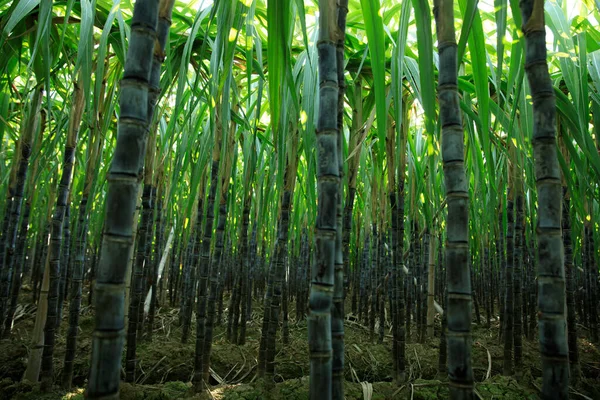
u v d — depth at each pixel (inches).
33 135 117.6
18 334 144.4
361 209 195.0
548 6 70.7
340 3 53.2
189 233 186.4
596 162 68.3
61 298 136.1
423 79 44.1
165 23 48.7
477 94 50.0
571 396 108.1
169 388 99.3
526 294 171.3
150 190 109.7
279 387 101.3
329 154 43.5
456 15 86.8
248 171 113.0
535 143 42.5
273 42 48.4
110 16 63.2
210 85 66.7
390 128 113.4
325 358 42.1
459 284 41.4
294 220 165.5
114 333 33.1
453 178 42.3
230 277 245.8
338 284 51.8
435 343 150.5
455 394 40.8
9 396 94.3
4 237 126.7
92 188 83.9
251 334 163.8
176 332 159.9
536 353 143.6
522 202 132.0
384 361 134.2
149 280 177.0
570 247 120.9
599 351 150.6
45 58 57.1
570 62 68.9
